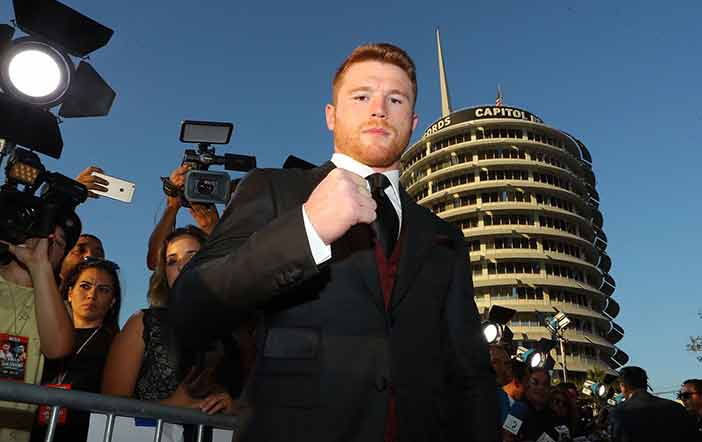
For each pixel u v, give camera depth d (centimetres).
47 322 258
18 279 278
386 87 164
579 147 9006
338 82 174
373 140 160
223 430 238
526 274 7400
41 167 259
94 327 360
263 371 136
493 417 160
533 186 7825
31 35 271
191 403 295
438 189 8406
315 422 127
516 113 8569
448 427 149
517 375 678
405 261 154
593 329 7550
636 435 706
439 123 8912
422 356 144
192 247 351
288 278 117
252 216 146
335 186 120
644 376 754
